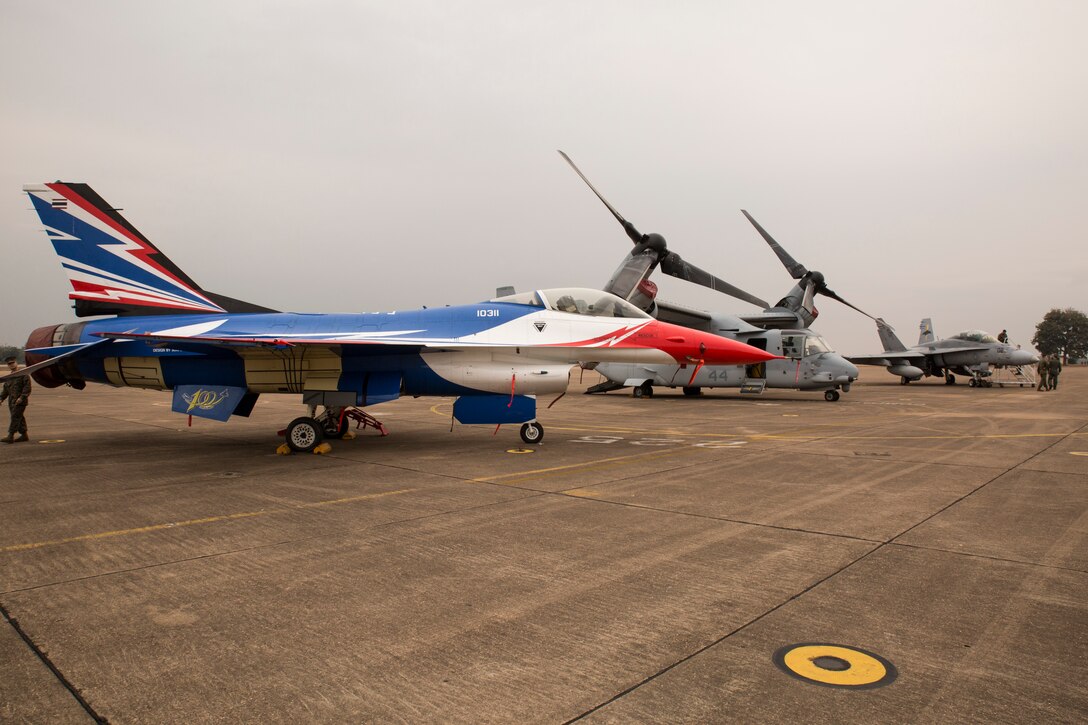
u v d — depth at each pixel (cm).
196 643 352
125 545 546
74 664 328
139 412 1989
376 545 541
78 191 1231
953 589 427
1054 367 3095
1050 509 654
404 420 1705
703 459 1004
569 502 701
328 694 296
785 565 479
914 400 2402
